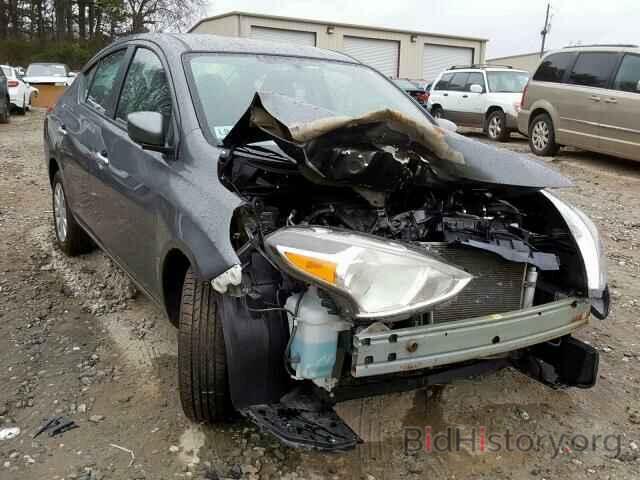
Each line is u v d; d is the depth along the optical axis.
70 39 44.78
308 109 2.51
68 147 4.54
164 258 2.88
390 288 2.21
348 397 2.54
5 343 3.66
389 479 2.63
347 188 2.83
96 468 2.63
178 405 3.09
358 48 31.22
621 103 9.37
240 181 2.78
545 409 3.17
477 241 2.68
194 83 3.32
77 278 4.66
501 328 2.52
